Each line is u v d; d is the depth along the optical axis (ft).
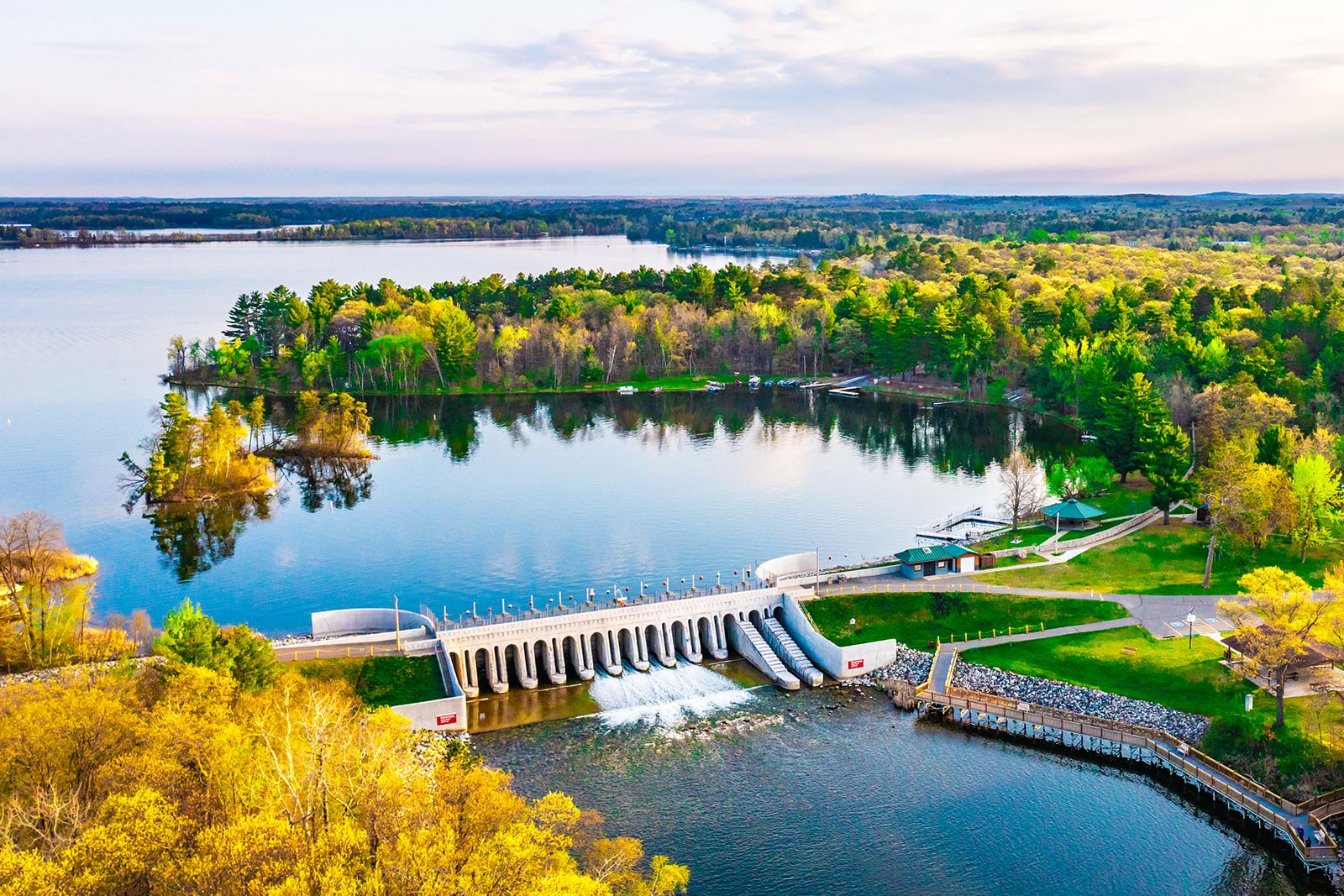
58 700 311.27
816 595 509.76
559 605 540.11
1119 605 504.02
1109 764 396.98
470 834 262.67
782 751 405.39
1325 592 411.54
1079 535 604.08
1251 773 372.79
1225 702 415.23
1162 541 584.40
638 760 398.83
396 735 331.16
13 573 462.60
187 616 373.61
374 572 599.57
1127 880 331.57
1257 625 461.37
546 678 475.72
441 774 295.48
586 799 370.94
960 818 362.33
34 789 275.18
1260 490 542.57
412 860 242.37
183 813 273.54
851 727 424.05
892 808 368.07
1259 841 351.46
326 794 270.67
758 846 346.13
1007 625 494.18
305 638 467.11
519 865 246.27
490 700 451.12
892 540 643.45
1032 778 386.73
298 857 240.94
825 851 344.08
